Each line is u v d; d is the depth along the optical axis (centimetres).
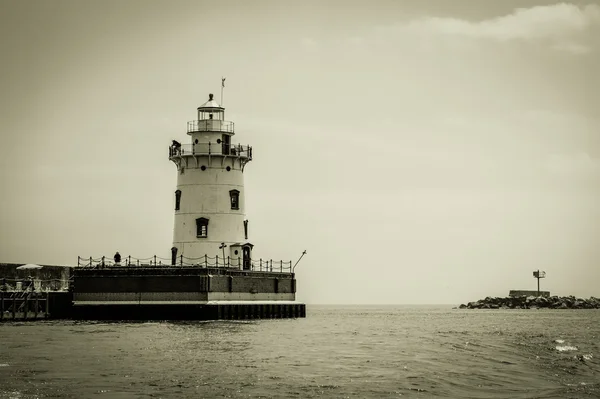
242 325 10056
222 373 5925
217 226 11519
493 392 5403
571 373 6134
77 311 10544
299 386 5472
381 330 11062
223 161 11606
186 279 10288
